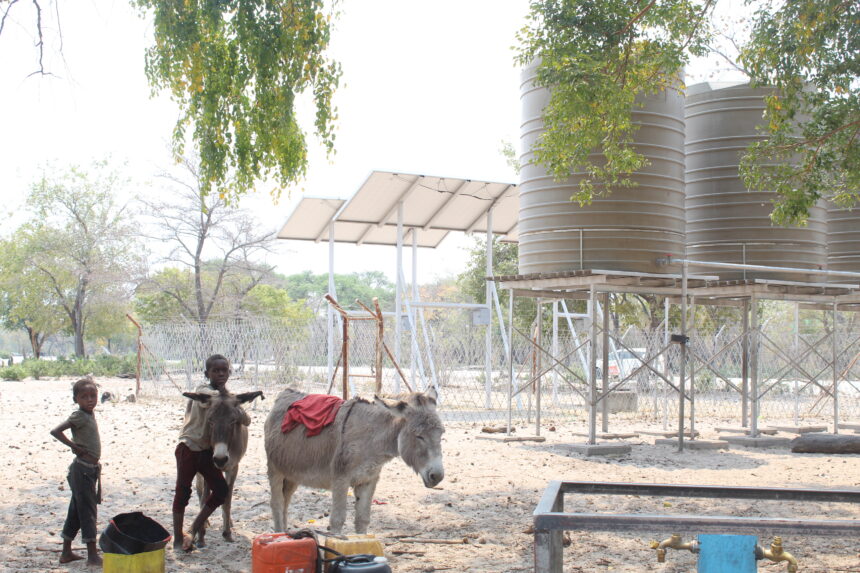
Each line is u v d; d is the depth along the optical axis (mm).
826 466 14375
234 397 7668
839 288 18109
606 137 14242
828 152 12438
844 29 11758
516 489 11570
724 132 17688
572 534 8961
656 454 15539
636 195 15203
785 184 12750
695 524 4023
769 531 3973
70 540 7539
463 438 17203
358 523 7273
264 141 13328
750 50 12836
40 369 39469
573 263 15414
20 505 10125
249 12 12242
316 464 7391
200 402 7594
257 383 24734
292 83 12914
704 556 4875
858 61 11883
